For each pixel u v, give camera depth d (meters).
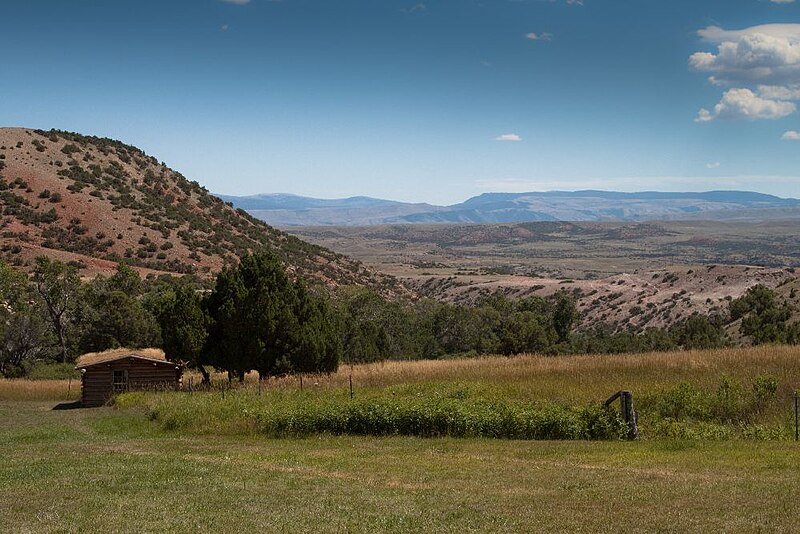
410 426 19.53
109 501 11.26
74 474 14.00
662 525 9.26
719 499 10.62
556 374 28.42
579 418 18.23
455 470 13.91
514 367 31.92
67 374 57.16
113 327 61.97
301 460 15.65
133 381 38.06
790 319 64.25
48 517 10.21
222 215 128.50
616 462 14.27
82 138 131.88
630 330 108.94
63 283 66.94
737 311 71.25
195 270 97.69
